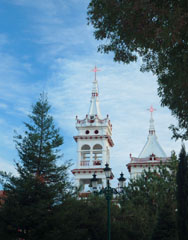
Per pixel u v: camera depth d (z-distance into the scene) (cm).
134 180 4909
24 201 3275
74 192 3522
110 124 7475
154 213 4431
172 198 4378
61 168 3466
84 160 7038
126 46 2175
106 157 7075
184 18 1744
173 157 4684
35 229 3133
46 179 3419
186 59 1898
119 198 4653
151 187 4491
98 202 4216
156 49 2028
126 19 1939
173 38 1794
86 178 6869
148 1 1803
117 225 4066
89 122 7256
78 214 3672
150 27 1906
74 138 7281
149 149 7156
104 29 2105
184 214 2647
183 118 2270
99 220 3997
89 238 3928
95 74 8019
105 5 1964
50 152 3444
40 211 3142
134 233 4216
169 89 2228
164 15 1800
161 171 5016
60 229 3244
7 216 3188
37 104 3559
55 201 3369
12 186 3291
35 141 3425
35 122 3528
